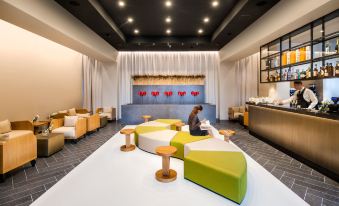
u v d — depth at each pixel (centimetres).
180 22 644
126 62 984
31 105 622
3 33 525
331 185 314
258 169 378
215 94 991
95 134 683
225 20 601
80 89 925
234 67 961
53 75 733
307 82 657
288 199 275
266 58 604
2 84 521
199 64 988
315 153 371
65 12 485
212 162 302
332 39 403
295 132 431
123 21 634
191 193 290
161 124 621
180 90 984
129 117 875
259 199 275
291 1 404
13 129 515
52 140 465
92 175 353
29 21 397
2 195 289
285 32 477
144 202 267
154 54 983
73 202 269
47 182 328
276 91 730
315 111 384
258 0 434
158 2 503
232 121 921
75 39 538
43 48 679
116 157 446
